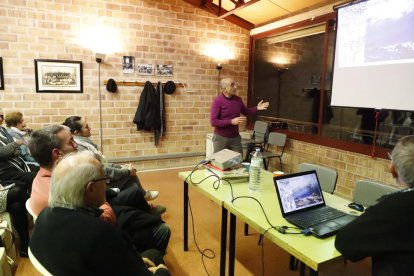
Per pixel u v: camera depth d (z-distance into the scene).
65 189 1.12
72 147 1.81
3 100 3.88
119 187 2.65
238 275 2.17
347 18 3.29
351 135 3.64
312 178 1.79
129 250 1.14
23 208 2.34
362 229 1.08
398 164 1.14
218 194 1.95
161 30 4.59
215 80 5.11
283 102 4.73
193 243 2.61
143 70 4.55
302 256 1.26
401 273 1.01
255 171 2.04
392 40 2.87
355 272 2.23
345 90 3.39
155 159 4.84
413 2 2.68
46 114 4.10
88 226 1.06
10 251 2.09
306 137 4.26
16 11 3.80
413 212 1.00
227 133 3.50
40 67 3.98
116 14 4.29
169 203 3.50
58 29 4.02
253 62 5.30
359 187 2.12
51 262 1.05
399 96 2.86
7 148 2.70
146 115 4.55
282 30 4.62
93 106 4.34
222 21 5.02
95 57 4.23
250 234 2.78
